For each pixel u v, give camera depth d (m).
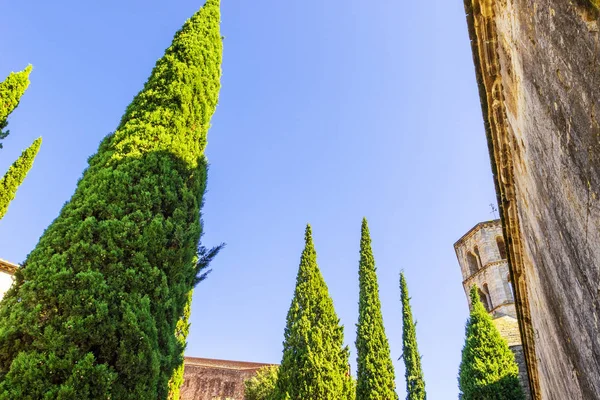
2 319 5.57
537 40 3.57
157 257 6.76
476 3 5.07
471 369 19.64
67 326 5.39
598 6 2.40
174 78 9.11
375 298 22.86
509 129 5.94
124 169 7.30
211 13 11.12
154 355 5.89
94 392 5.18
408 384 27.22
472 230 30.11
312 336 16.89
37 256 6.12
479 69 5.80
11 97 13.52
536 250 6.09
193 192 8.31
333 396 15.66
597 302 3.51
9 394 4.81
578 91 2.89
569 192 3.57
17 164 16.83
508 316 25.47
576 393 5.95
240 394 34.12
